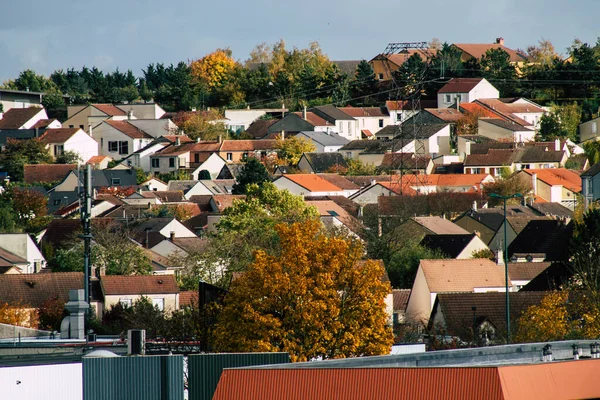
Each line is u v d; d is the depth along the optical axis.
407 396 91.88
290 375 95.94
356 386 93.88
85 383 122.69
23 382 121.69
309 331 175.38
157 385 122.50
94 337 171.12
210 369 123.31
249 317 172.38
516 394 89.81
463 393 90.19
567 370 94.44
